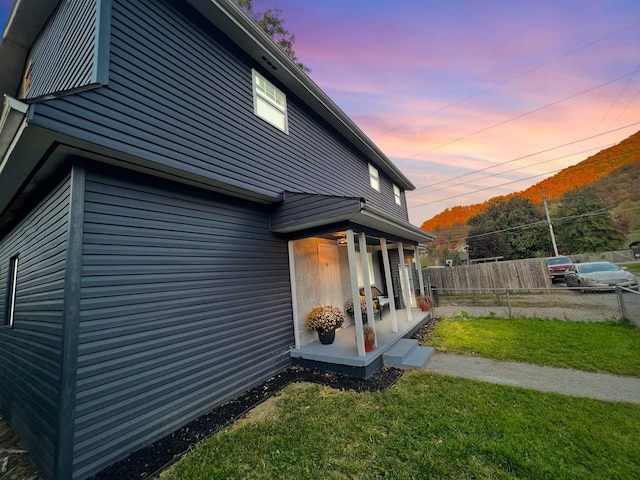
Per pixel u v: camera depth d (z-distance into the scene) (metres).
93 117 2.64
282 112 5.77
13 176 3.05
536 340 5.70
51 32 4.57
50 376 2.63
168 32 3.69
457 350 5.51
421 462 2.36
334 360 4.63
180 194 3.76
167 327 3.29
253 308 4.56
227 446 2.79
